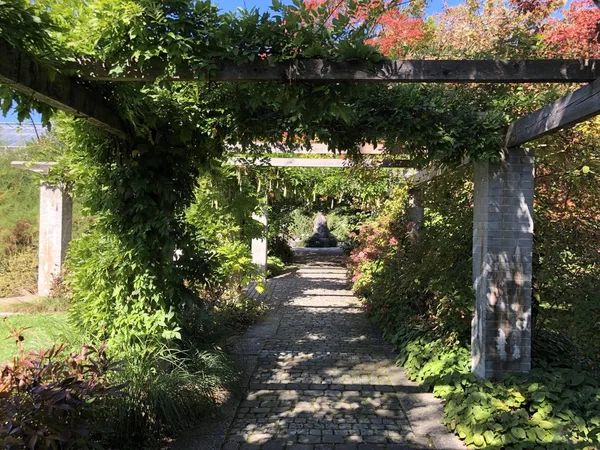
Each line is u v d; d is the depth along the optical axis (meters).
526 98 3.28
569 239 3.63
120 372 2.85
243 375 3.94
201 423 3.08
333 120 3.27
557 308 3.62
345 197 9.23
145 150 3.33
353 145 3.42
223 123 3.40
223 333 4.54
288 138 3.42
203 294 5.63
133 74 2.41
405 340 4.80
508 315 3.39
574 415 2.71
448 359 3.86
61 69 2.33
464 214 4.24
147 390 2.83
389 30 4.35
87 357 2.59
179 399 2.95
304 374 4.12
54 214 7.46
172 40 2.23
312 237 21.89
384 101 3.27
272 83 2.44
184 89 3.15
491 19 3.82
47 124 2.47
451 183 4.39
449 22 4.41
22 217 9.72
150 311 3.53
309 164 6.45
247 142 3.51
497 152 3.29
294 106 2.46
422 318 4.93
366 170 5.48
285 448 2.75
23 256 8.89
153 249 3.52
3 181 10.27
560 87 3.37
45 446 1.89
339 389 3.75
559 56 3.52
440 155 3.21
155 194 3.56
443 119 3.28
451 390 3.44
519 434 2.63
